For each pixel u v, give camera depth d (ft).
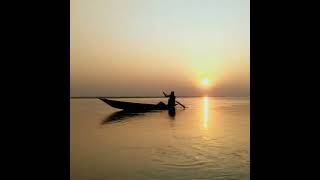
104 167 28.55
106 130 58.80
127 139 46.93
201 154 34.53
